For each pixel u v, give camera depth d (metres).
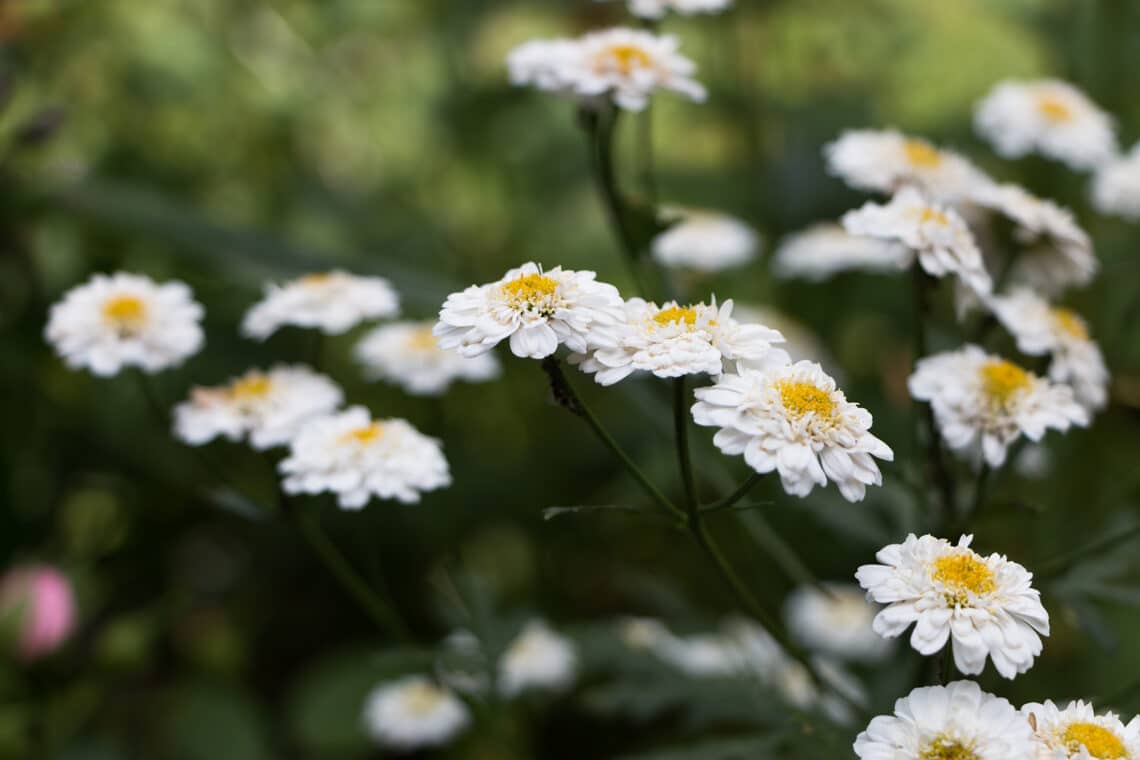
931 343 0.40
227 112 0.60
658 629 0.44
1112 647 0.37
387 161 0.64
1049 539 0.45
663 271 0.41
